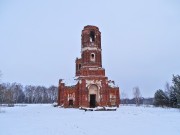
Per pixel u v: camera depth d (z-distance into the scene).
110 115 34.75
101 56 62.75
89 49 61.06
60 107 60.56
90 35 63.09
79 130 18.31
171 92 66.88
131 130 18.25
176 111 44.22
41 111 45.03
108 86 59.03
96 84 56.84
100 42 63.25
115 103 59.81
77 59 73.12
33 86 162.88
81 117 31.17
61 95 62.53
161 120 26.23
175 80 49.53
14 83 160.12
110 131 17.77
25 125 21.58
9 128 19.44
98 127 20.19
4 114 36.38
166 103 70.06
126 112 41.84
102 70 58.22
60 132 17.25
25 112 41.84
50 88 156.75
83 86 56.06
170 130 18.02
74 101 58.50
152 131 17.59
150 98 164.25
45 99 152.25
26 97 151.50
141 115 34.31
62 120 26.77
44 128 19.48
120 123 23.39
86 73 57.44
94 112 42.16
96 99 57.28
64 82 63.16
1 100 62.91
